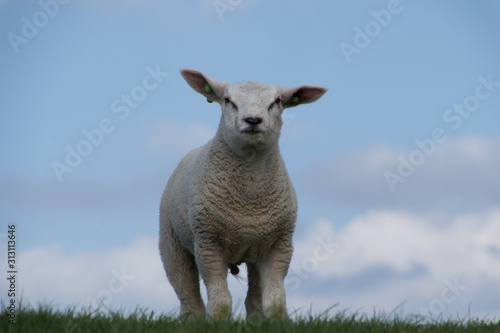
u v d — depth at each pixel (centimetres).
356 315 1080
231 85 1310
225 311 1272
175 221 1415
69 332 930
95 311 1061
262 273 1335
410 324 1063
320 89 1361
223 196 1276
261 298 1430
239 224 1280
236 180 1273
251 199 1277
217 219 1281
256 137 1212
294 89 1345
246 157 1260
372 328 1010
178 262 1475
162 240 1509
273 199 1286
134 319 1019
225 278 1318
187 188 1358
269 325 1017
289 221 1308
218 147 1288
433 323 1107
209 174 1288
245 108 1235
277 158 1289
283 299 1291
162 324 1016
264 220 1283
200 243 1307
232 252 1327
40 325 961
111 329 934
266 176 1275
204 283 1320
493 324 1100
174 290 1506
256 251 1329
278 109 1298
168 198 1480
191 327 995
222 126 1290
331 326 1002
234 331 987
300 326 1007
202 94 1407
